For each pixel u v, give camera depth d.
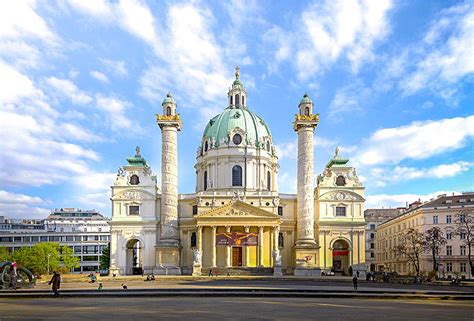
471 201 114.31
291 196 109.19
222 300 39.88
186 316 28.84
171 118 99.31
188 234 104.94
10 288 51.69
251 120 117.00
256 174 111.94
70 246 185.75
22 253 138.88
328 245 103.19
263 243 100.62
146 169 106.75
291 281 71.94
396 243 135.75
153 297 43.34
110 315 29.34
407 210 139.00
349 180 106.00
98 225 198.62
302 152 98.75
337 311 31.84
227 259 99.69
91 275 74.19
